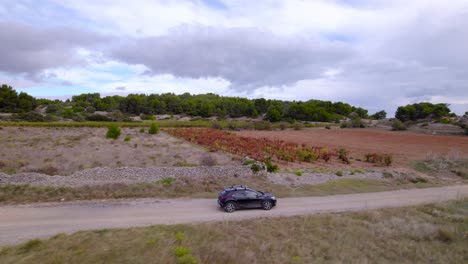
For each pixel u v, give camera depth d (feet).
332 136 226.79
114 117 278.46
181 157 103.55
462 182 88.89
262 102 513.45
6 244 37.09
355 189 74.79
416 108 383.86
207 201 59.62
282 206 58.23
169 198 60.75
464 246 41.78
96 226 44.11
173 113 472.03
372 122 377.09
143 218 48.39
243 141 150.82
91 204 55.06
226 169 80.28
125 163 92.27
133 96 462.60
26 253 34.09
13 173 72.02
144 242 37.22
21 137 136.15
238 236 41.32
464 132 226.99
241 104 533.96
